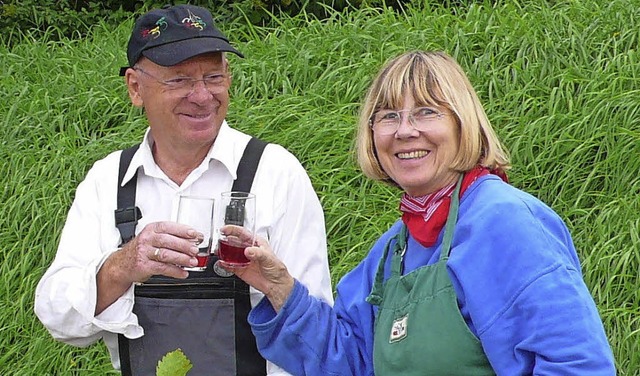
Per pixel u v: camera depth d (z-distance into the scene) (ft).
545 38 20.31
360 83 20.51
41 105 22.75
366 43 22.49
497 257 7.92
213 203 9.15
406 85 8.54
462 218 8.30
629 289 14.88
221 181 10.26
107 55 25.13
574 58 20.06
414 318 8.30
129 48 10.19
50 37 29.68
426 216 8.63
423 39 21.44
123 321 9.74
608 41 20.16
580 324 7.59
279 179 10.16
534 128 17.99
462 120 8.43
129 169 10.31
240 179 10.11
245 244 9.00
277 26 27.89
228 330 9.84
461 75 8.66
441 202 8.57
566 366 7.51
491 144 8.62
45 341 17.56
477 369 8.04
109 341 10.30
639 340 13.98
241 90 21.50
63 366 17.25
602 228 15.70
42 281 10.12
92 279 9.60
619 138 17.25
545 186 17.31
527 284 7.72
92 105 22.08
